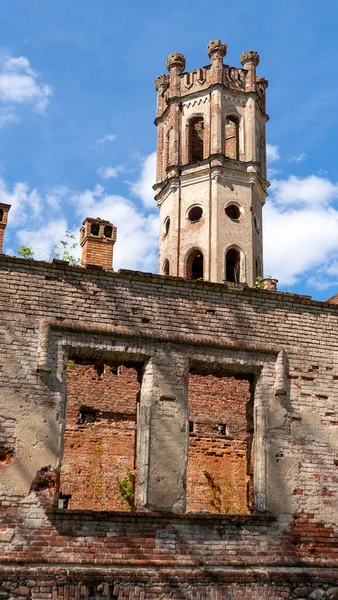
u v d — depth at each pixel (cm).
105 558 1305
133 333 1441
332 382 1575
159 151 4450
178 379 1457
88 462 2038
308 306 1614
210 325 1516
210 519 1390
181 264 4006
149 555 1334
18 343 1371
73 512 1309
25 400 1345
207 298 1535
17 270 1409
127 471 2056
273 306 1583
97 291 1452
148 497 1371
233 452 2220
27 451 1322
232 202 4069
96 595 1270
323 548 1451
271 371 1534
